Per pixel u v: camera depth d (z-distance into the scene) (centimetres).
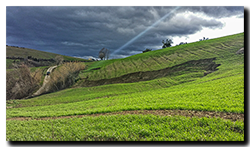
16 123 2050
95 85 5916
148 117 1759
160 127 1510
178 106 1984
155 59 7869
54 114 2416
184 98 2386
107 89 4916
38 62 12719
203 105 1927
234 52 6184
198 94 2473
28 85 5991
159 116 1761
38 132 1659
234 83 2609
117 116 1931
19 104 4062
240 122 1405
